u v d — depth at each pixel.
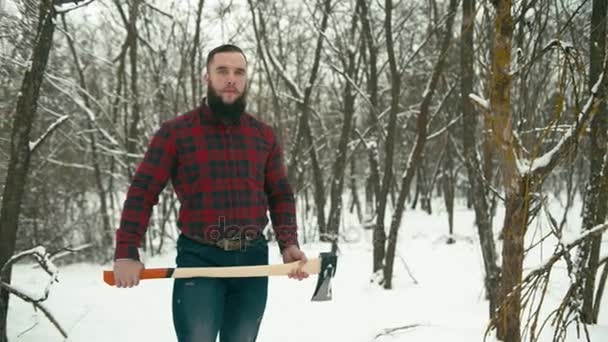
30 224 10.81
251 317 2.62
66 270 9.65
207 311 2.43
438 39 9.51
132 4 10.94
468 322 4.73
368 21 9.32
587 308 4.31
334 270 2.59
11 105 6.17
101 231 11.72
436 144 19.75
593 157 4.14
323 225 11.99
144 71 12.81
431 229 13.23
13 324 4.93
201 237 2.53
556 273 6.37
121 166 12.70
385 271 6.72
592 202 4.15
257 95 16.25
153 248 11.94
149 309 5.65
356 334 4.54
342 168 10.20
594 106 2.84
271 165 2.78
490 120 3.01
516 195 3.03
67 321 5.06
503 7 2.91
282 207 2.82
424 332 4.15
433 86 6.49
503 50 2.93
